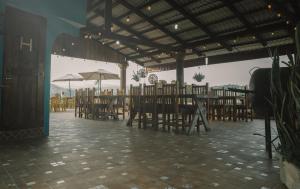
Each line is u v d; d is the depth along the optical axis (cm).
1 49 405
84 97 955
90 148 341
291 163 176
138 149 337
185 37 1234
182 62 1352
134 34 1268
